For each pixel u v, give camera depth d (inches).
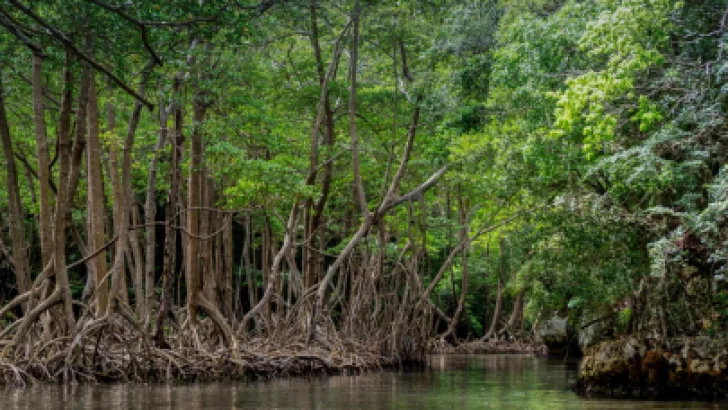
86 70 666.8
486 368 1039.0
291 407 546.6
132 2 437.7
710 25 616.1
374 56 1134.4
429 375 890.7
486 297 2033.7
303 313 960.9
